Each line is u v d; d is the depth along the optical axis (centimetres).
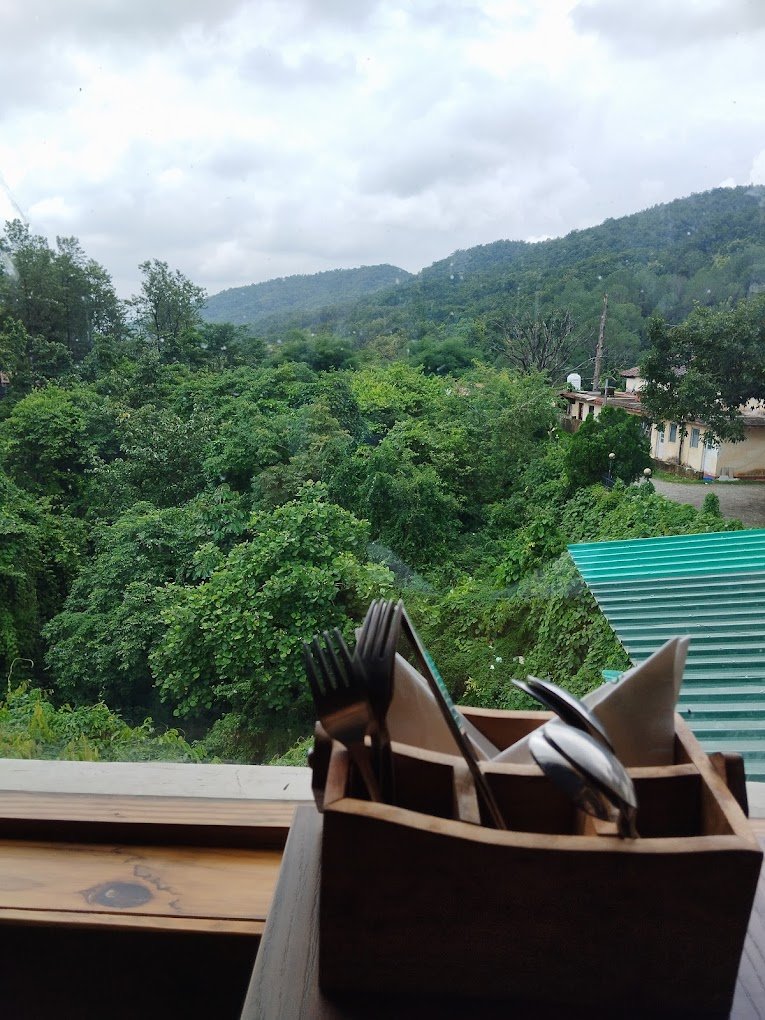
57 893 74
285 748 159
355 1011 47
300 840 63
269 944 52
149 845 82
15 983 74
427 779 53
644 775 50
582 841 44
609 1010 46
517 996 47
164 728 168
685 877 43
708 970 45
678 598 183
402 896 46
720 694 138
